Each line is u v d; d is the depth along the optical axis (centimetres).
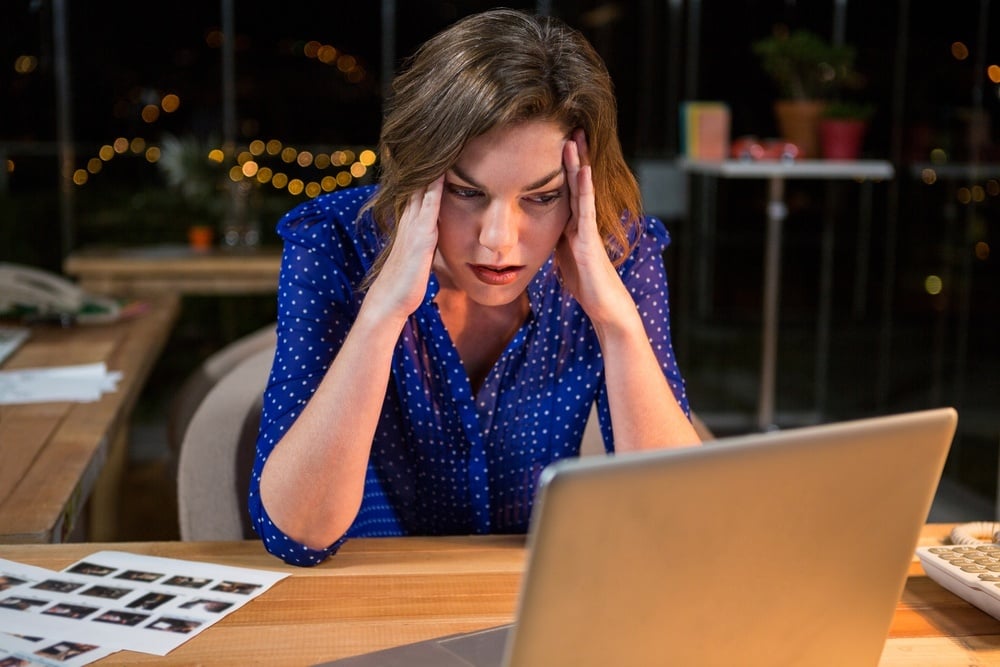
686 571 68
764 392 439
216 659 92
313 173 492
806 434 69
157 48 475
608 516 64
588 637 68
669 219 503
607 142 114
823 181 480
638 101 500
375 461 136
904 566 77
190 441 167
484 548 121
